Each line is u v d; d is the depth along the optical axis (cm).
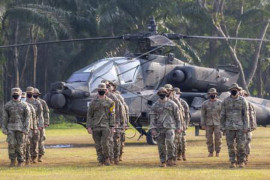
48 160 4691
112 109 4166
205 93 7075
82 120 6744
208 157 4919
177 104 4525
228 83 7288
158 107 4116
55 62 17400
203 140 7394
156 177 3341
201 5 13500
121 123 4441
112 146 4266
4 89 15625
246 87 13650
